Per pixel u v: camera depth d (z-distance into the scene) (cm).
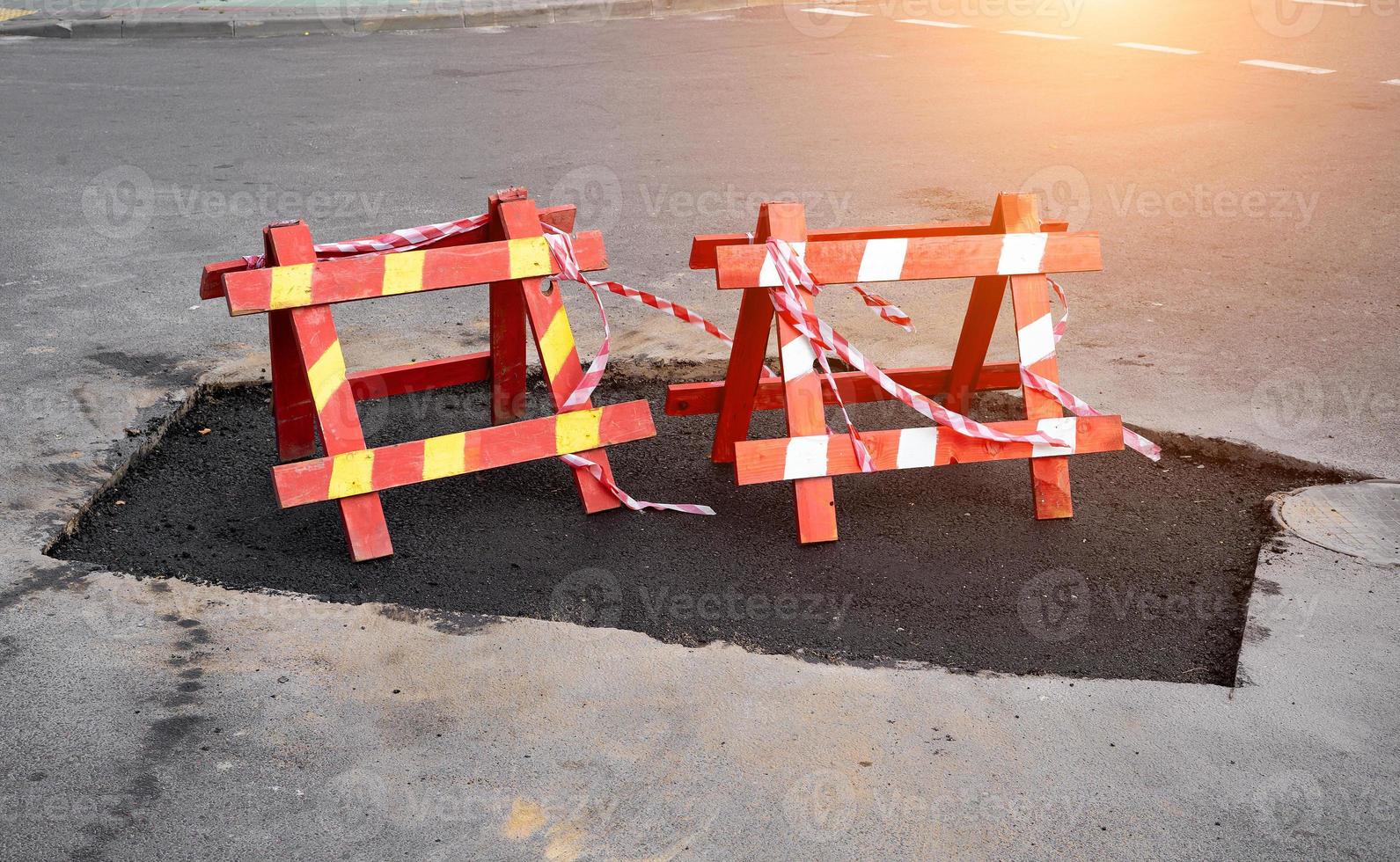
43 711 314
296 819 280
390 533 415
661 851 270
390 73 1243
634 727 310
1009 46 1341
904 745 303
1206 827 277
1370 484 428
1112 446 421
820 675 331
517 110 1068
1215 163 866
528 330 599
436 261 414
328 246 418
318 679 329
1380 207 760
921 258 416
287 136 982
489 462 414
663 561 399
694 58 1302
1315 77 1142
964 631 358
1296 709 315
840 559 400
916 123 998
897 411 508
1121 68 1208
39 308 616
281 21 1498
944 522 423
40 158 923
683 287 645
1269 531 402
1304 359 540
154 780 292
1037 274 428
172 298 632
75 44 1443
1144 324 585
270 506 434
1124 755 300
